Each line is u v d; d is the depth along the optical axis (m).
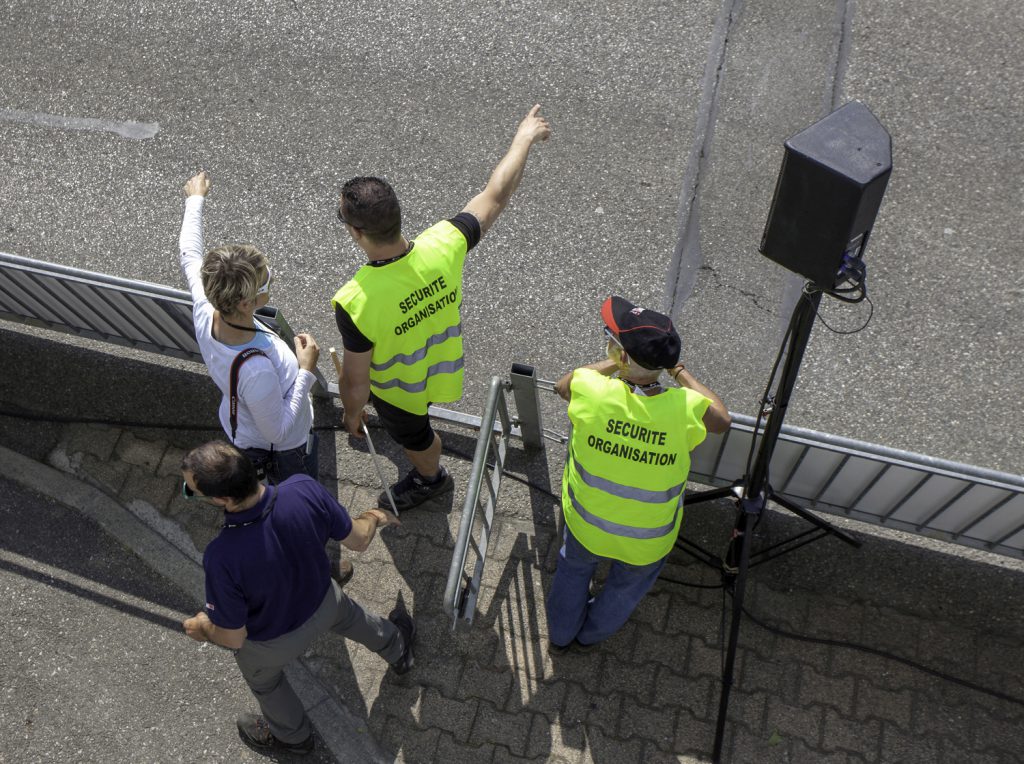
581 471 3.24
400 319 3.31
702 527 4.40
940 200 5.45
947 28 6.12
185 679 4.14
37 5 6.87
